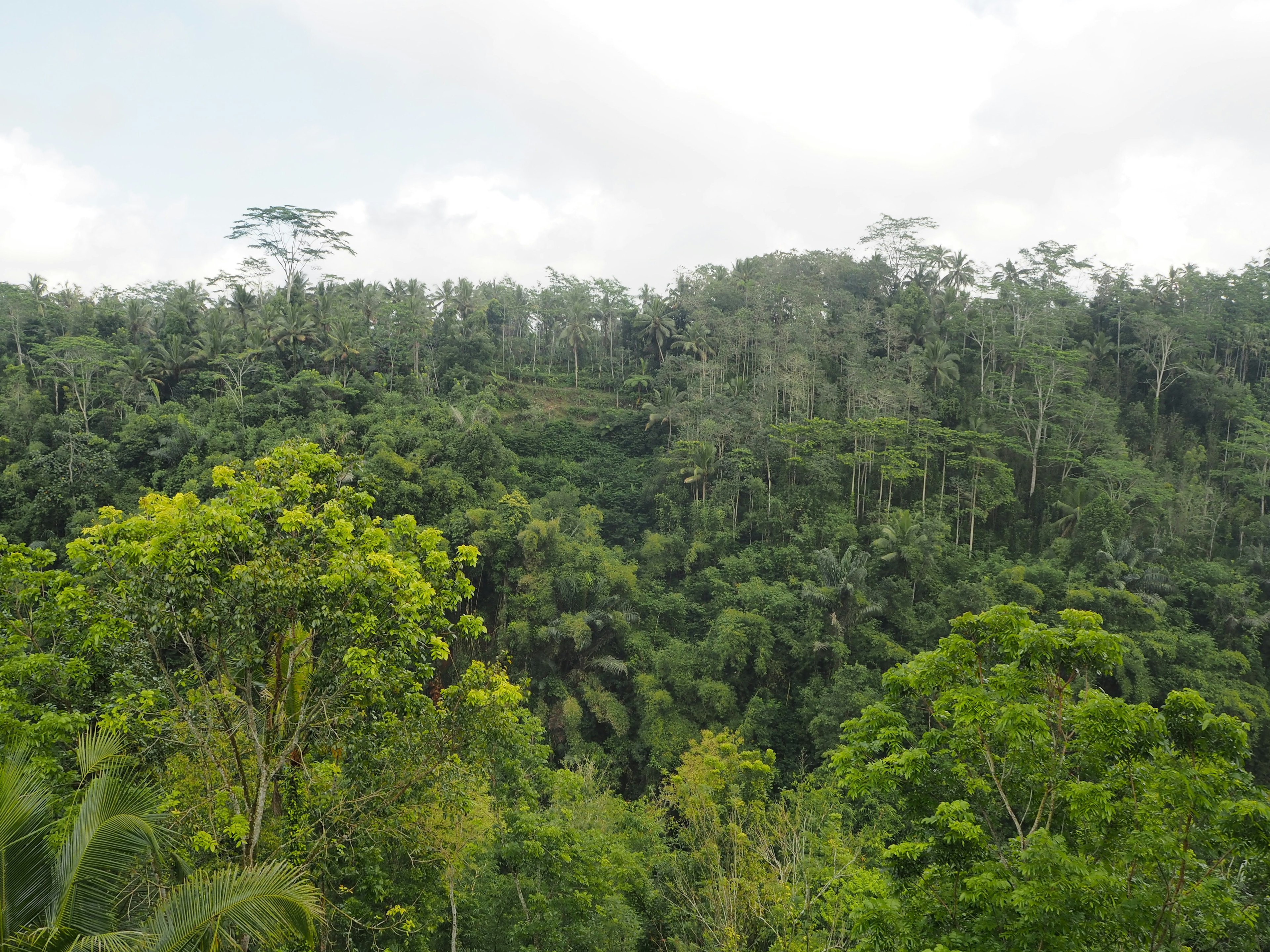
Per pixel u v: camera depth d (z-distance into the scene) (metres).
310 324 60.38
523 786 19.50
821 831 21.48
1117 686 38.78
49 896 7.54
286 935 8.57
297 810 12.75
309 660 12.62
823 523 47.59
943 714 10.98
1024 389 54.97
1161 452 57.12
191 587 10.91
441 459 48.94
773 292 69.75
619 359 78.94
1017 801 11.03
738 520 51.34
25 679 12.41
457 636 14.63
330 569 11.70
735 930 16.31
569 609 41.25
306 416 53.25
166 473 46.94
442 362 66.75
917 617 42.25
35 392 54.25
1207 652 38.72
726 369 65.06
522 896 16.25
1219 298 66.06
